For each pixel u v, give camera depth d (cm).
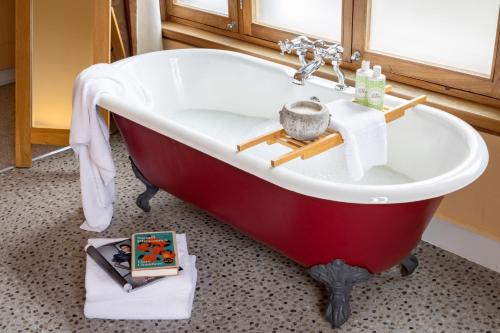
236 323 253
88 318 256
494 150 272
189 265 265
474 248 289
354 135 249
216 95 357
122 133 302
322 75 326
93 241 278
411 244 245
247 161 233
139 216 322
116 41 388
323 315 256
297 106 253
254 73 337
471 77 282
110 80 305
